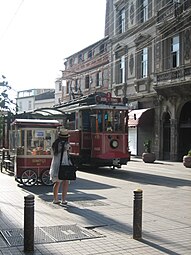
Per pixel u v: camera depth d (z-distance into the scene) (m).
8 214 8.91
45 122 13.91
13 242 6.73
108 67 41.91
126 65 37.81
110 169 21.64
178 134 29.52
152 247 6.52
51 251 6.27
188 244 6.73
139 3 35.41
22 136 13.81
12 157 16.30
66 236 7.16
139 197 7.02
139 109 34.88
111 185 14.53
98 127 19.59
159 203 10.68
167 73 29.33
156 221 8.48
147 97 33.72
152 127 32.84
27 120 13.93
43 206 10.02
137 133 34.66
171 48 30.55
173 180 16.48
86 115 20.45
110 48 41.19
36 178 13.82
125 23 38.22
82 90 49.53
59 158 10.17
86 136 20.42
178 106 29.34
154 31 32.66
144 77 34.38
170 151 30.27
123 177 17.55
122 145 19.89
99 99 19.86
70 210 9.55
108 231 7.56
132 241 6.87
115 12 40.16
